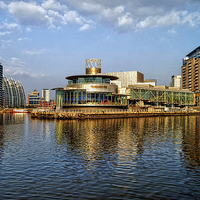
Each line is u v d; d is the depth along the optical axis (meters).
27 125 62.22
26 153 27.02
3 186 17.12
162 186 17.03
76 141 34.84
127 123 66.38
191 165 22.12
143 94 127.00
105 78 112.00
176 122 72.31
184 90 157.00
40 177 18.89
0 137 39.59
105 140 35.66
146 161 23.47
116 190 16.30
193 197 15.28
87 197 15.20
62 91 103.56
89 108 100.50
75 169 20.91
